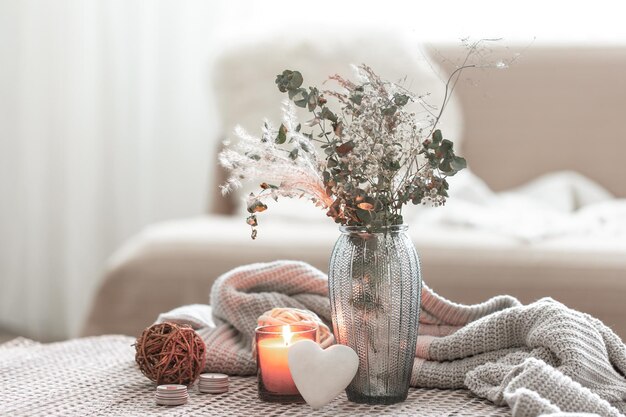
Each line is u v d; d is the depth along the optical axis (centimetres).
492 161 325
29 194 369
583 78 325
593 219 257
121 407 121
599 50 327
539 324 128
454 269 222
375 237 121
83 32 364
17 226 373
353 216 122
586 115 324
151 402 124
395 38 312
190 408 121
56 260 374
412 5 342
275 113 309
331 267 124
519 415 109
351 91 122
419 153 123
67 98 367
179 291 230
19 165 372
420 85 309
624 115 323
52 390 129
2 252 375
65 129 368
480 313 143
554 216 261
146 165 369
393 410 120
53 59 366
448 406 122
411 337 122
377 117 119
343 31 313
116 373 140
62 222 372
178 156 371
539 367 117
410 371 124
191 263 231
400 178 125
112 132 369
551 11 336
